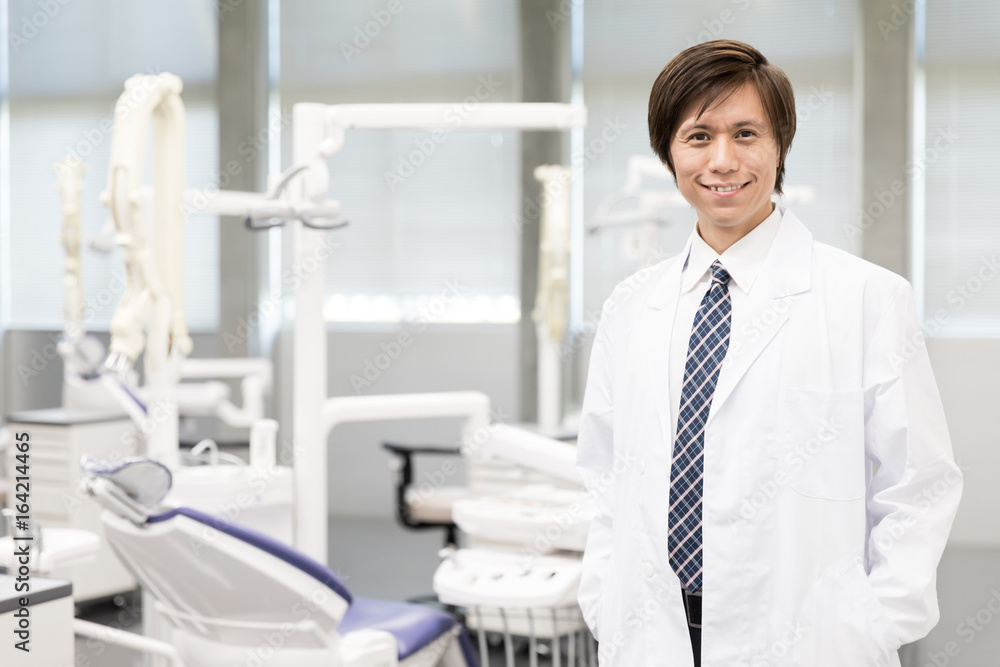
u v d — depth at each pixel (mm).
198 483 2389
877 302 1288
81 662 3229
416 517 3840
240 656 1935
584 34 5750
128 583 3914
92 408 4023
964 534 5156
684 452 1340
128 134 2590
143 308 2613
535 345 5770
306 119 2406
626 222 4234
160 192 2744
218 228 6004
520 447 2502
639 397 1392
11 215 6395
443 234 5953
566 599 2090
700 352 1353
